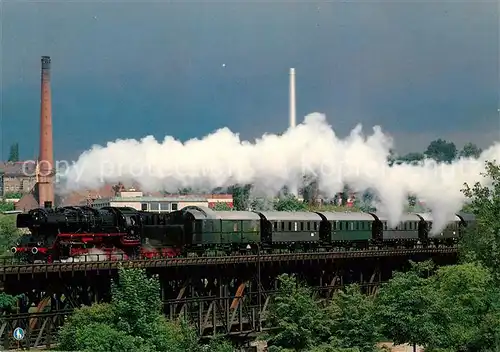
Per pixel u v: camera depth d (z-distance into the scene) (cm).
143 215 7706
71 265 5897
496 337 6875
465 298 7519
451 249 10388
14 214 15812
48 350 5434
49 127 17062
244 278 7538
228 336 7225
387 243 10125
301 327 6425
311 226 8950
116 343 5231
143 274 5759
